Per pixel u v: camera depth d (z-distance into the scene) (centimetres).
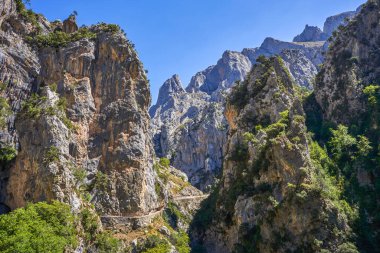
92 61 9462
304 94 12888
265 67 11894
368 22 11300
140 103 9638
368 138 9031
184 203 12350
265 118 10550
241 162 10100
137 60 9862
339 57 11388
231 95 12550
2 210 7206
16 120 7738
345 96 10519
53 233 5497
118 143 8912
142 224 8588
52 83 8900
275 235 7700
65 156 7269
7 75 8225
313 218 7219
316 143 9744
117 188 8556
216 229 10088
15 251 4647
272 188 8300
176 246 8831
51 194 6669
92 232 6994
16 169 7312
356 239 7050
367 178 8219
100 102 9244
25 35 9088
